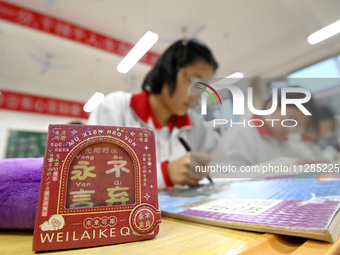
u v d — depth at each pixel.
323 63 3.29
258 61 3.82
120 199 0.23
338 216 0.21
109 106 0.94
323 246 0.17
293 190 0.39
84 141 0.23
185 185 0.67
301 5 2.64
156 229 0.22
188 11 2.67
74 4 2.38
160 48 3.32
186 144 0.92
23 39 2.75
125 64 2.66
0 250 0.21
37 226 0.20
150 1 2.44
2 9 2.14
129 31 2.88
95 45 2.70
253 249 0.17
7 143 3.52
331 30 2.33
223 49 3.56
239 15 2.79
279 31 3.14
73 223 0.21
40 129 3.80
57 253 0.19
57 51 3.04
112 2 2.41
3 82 3.59
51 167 0.22
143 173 0.24
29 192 0.25
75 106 4.11
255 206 0.29
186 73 0.83
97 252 0.19
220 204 0.33
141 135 0.25
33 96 3.76
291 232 0.18
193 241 0.20
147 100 1.01
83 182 0.22
